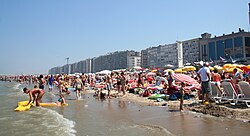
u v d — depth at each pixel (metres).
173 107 12.54
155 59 129.12
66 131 8.33
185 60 98.88
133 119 9.92
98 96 21.14
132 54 157.50
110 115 11.21
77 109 13.77
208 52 80.31
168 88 16.19
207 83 11.91
